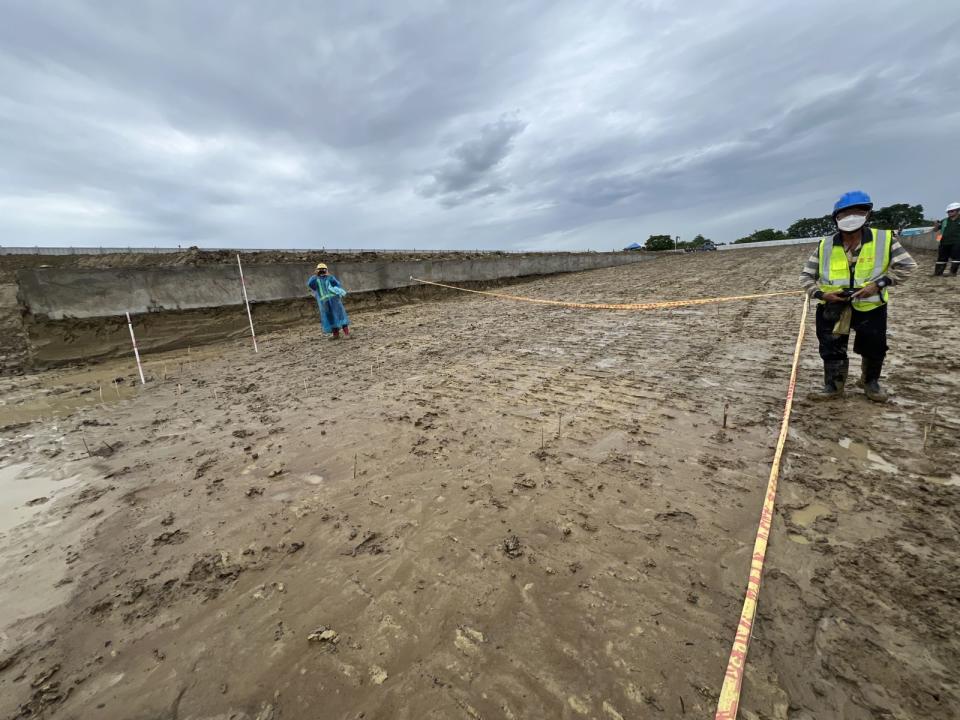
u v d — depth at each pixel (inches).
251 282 402.9
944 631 69.2
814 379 188.7
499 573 87.0
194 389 230.4
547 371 220.4
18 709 66.1
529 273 842.2
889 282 145.8
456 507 109.5
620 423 153.3
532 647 71.0
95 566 96.7
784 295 411.2
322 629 76.8
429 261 636.7
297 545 99.1
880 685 61.7
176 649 74.9
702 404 166.9
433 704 63.0
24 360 308.5
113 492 127.6
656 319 344.2
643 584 82.2
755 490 109.9
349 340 343.6
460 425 158.9
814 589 78.6
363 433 157.3
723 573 83.8
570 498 110.3
